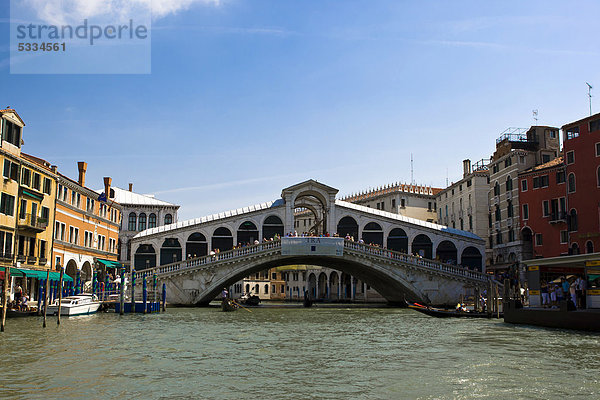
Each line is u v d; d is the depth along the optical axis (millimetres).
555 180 44375
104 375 14406
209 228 51469
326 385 13430
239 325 29109
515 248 48500
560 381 13883
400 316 37781
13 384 13227
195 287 44750
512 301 30172
